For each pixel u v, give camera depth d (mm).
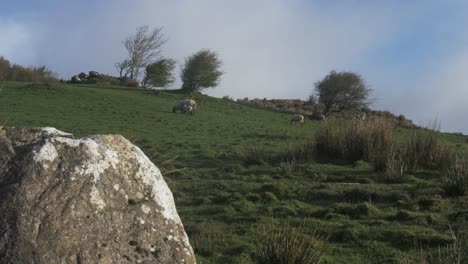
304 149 19906
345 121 22531
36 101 40438
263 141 27656
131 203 4406
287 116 51750
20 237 3816
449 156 17078
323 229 10016
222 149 22984
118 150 4625
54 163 4207
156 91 57000
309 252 7145
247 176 16422
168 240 4430
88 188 4215
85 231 4055
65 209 4043
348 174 16562
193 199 13406
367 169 17516
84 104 41781
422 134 18172
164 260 4309
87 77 77062
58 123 30312
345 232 9672
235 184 14945
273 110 58938
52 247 3875
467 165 14062
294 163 18734
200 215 11812
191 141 26047
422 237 9172
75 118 33750
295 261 6973
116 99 46719
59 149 4293
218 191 14055
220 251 8820
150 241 4324
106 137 4648
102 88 58688
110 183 4355
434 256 8156
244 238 9547
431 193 12992
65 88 47750
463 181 12930
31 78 71062
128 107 43000
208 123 36875
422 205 11828
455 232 9523
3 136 4375
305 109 66125
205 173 17328
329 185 14477
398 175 15516
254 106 60156
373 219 10766
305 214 11430
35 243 3838
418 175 16234
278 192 13695
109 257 4062
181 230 4590
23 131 4613
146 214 4414
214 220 11250
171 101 51219
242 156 20250
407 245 9047
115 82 75250
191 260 4477
